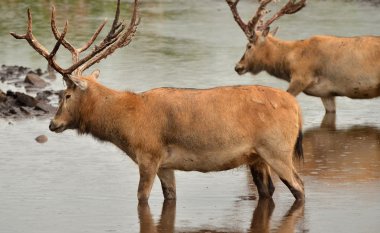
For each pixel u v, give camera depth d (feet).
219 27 191.42
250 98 77.56
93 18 203.21
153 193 83.41
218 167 78.38
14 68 145.79
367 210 77.00
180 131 77.61
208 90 78.48
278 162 77.51
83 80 79.25
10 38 179.52
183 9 222.48
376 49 113.60
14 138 103.35
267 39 120.06
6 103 117.50
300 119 79.00
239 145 77.30
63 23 195.72
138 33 184.65
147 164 78.33
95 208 78.59
